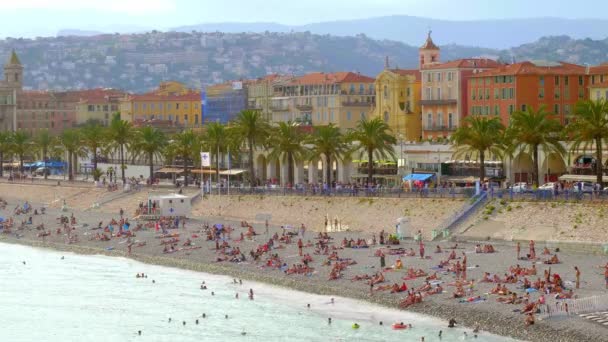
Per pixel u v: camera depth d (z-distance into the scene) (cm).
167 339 13825
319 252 19188
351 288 16112
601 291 14400
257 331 13988
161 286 17638
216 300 16200
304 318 14625
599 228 18138
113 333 14288
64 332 14462
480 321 13575
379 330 13625
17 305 16338
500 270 16250
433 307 14438
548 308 13412
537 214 19338
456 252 18138
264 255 19350
